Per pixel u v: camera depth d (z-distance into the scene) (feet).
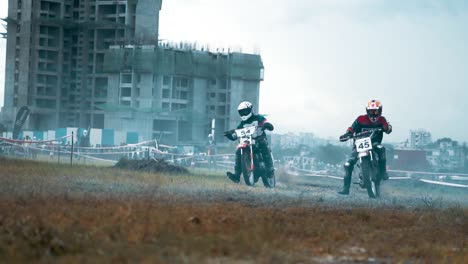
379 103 101.30
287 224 49.75
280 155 335.67
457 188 146.51
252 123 112.47
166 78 619.26
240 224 47.03
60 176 92.73
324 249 41.91
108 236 38.14
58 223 41.91
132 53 610.24
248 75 642.63
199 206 59.00
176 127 609.83
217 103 643.86
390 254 42.37
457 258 41.73
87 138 275.80
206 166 220.43
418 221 61.82
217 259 34.37
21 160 126.93
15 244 34.19
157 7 647.15
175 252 34.78
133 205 54.08
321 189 112.68
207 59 637.71
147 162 133.39
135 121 597.11
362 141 99.71
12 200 55.16
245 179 109.81
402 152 209.15
